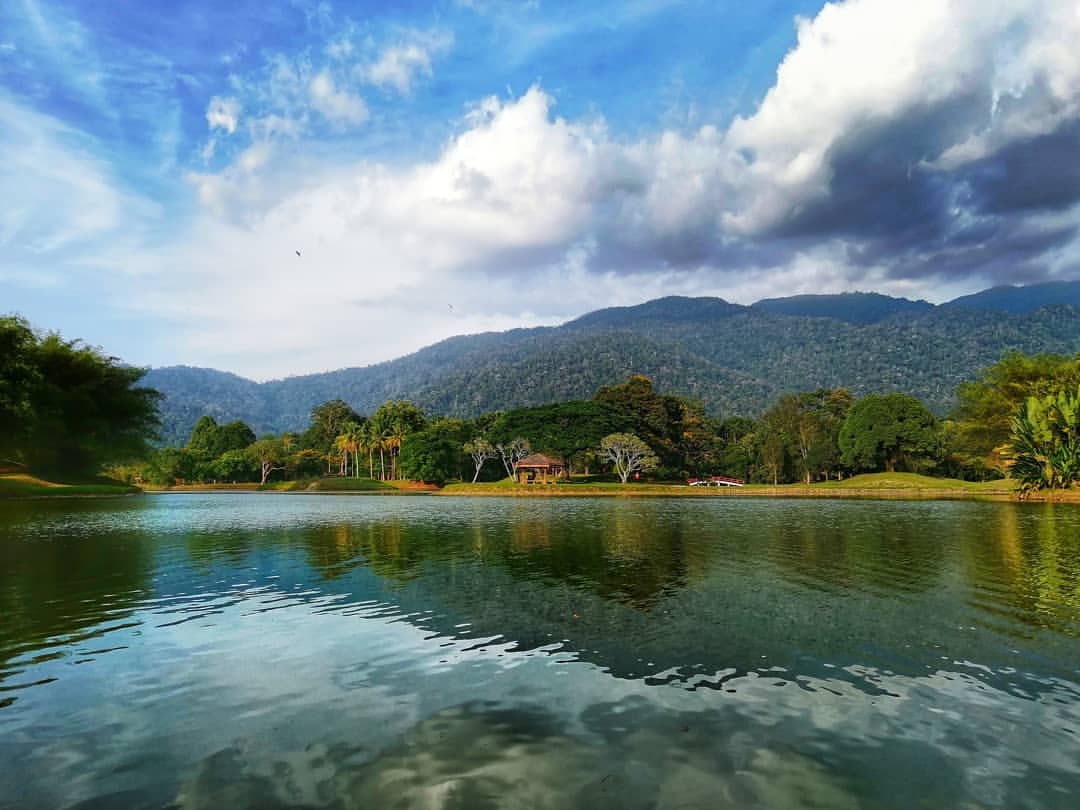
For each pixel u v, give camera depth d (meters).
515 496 99.25
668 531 33.53
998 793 6.89
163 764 7.63
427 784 7.14
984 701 9.36
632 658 11.38
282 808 6.67
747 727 8.52
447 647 12.13
